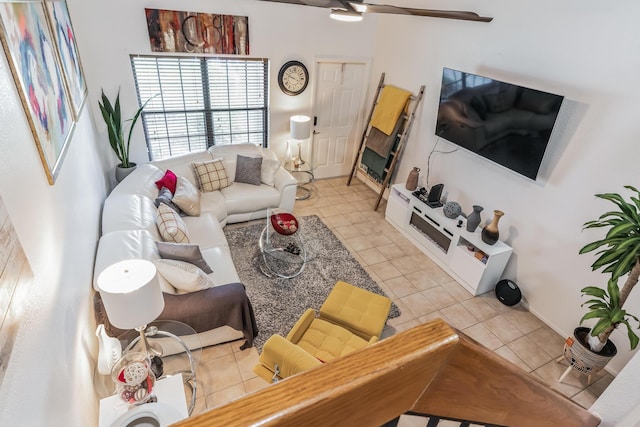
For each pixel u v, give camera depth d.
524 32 3.14
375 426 0.48
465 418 0.59
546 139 2.92
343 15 2.80
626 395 1.22
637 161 2.54
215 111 4.79
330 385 0.38
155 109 4.46
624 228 2.22
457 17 3.19
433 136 4.38
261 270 3.73
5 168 1.26
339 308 2.84
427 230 4.21
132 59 4.06
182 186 3.84
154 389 1.85
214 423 0.33
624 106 2.56
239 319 2.69
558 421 0.77
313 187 5.66
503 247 3.53
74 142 2.55
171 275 2.55
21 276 1.21
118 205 3.19
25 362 1.21
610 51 2.58
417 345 0.44
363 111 5.63
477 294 3.66
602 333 2.59
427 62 4.27
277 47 4.63
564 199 3.04
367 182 5.81
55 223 1.77
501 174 3.57
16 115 1.46
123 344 2.32
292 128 4.96
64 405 1.53
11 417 1.06
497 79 3.45
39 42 1.95
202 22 4.11
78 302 2.00
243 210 4.38
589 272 2.96
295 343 2.53
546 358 3.05
